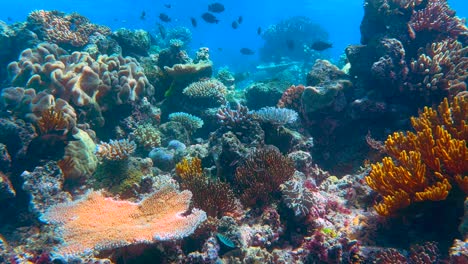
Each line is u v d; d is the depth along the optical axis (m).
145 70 2.09
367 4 1.62
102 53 2.12
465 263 0.58
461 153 0.72
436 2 1.56
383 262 0.71
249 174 1.01
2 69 2.02
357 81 1.56
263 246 0.84
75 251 0.64
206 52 2.41
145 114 1.76
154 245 0.73
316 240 0.79
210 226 0.82
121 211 0.79
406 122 1.38
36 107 1.21
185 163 1.17
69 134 1.20
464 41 1.57
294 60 5.81
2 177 0.97
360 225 0.86
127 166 1.16
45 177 1.02
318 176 1.26
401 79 1.38
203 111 1.95
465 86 1.28
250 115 1.24
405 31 1.52
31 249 0.79
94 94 1.48
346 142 1.52
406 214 0.79
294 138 1.37
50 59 1.58
